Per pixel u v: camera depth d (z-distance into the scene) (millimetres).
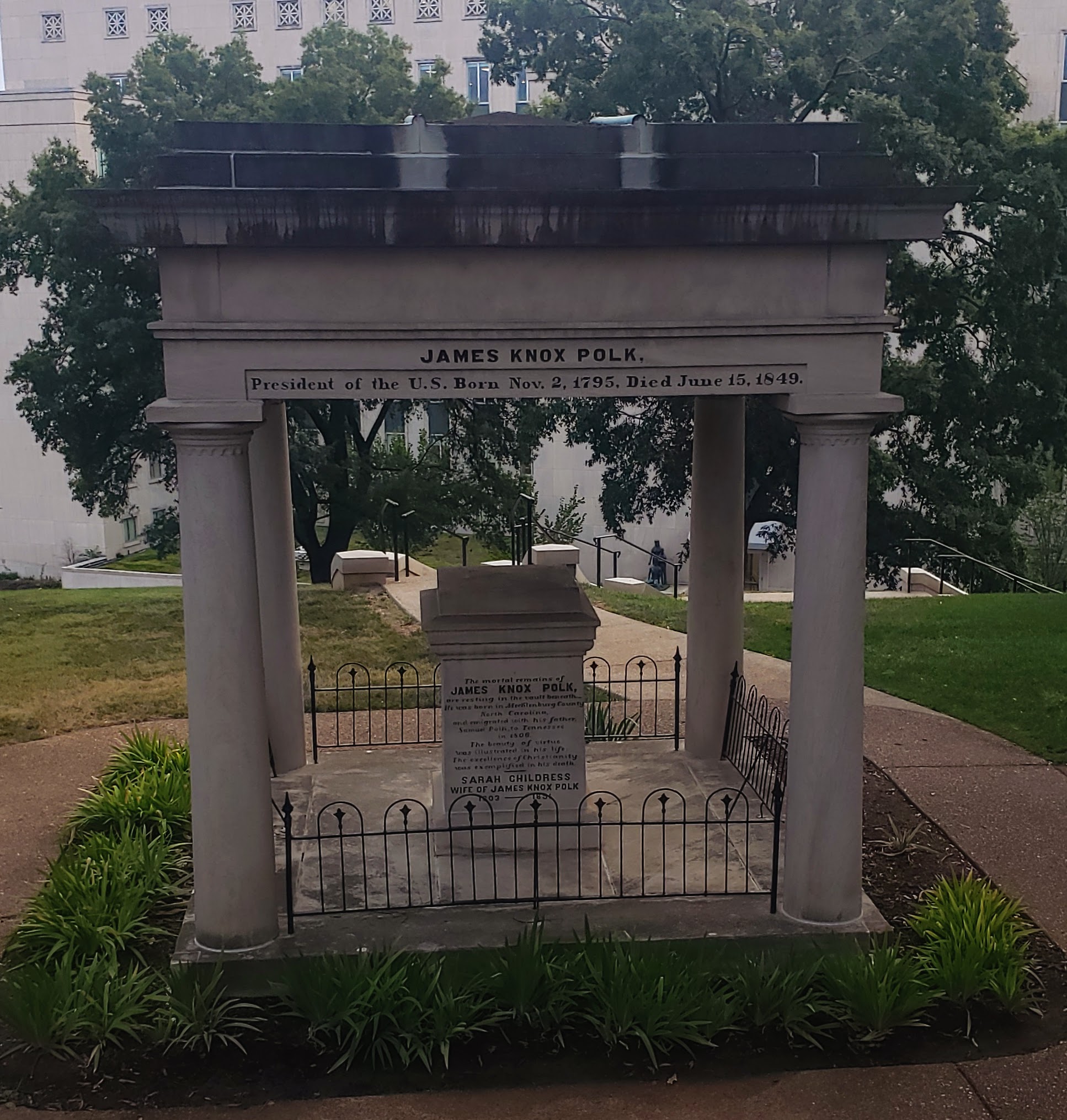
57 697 12305
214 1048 6133
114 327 19547
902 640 14352
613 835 8094
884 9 19328
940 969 6504
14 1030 6246
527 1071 5949
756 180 6215
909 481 22547
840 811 6754
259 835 6562
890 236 6172
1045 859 8227
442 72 23797
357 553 17922
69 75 46094
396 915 7020
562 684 7699
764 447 21422
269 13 44531
